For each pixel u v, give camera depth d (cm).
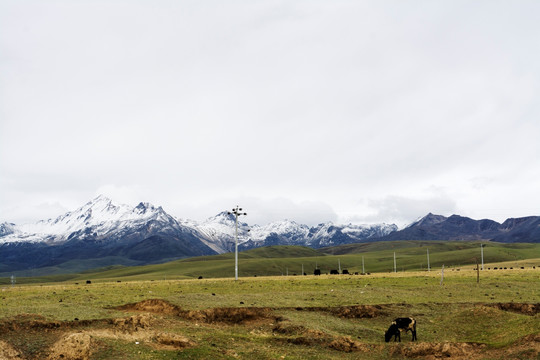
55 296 6519
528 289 7662
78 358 3669
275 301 6072
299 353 4212
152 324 4759
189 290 7425
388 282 8894
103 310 5078
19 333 4159
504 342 4247
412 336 4878
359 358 4178
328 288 7831
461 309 6166
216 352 4003
